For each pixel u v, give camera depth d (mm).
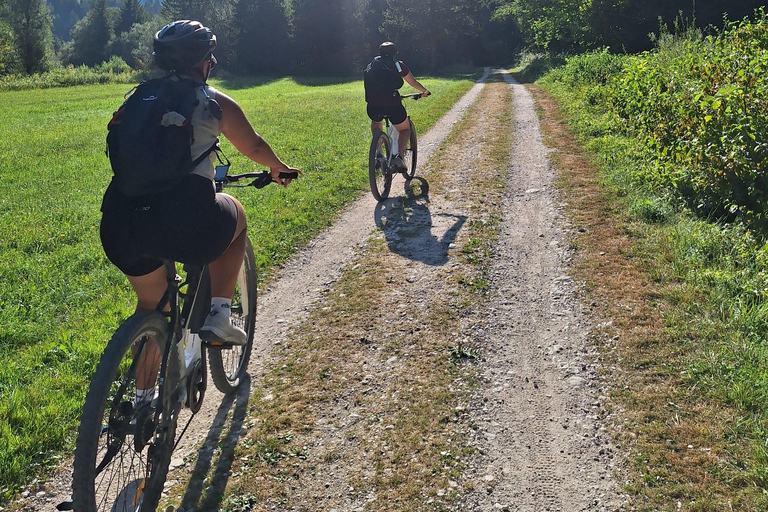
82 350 4320
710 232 5750
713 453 3061
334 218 7309
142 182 2455
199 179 2613
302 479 3080
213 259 2734
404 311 4832
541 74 35750
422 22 66375
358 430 3439
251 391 3869
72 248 6758
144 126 2465
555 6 44281
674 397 3543
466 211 7246
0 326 4746
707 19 37781
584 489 2965
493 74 49625
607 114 12484
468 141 11664
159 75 2738
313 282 5555
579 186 7902
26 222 7852
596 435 3326
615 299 4777
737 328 4156
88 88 48000
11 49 65875
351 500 2934
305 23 68562
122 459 2619
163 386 2617
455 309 4828
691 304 4543
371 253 6109
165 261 2680
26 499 2953
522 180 8531
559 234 6293
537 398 3701
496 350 4254
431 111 16531
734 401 3416
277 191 8398
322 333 4566
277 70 71062
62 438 3354
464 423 3475
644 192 7219
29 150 14820
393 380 3914
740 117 6660
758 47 8930
